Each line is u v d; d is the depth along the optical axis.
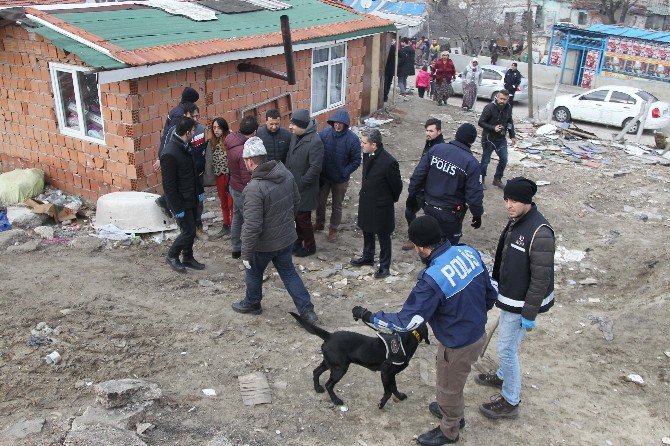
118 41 8.08
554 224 9.72
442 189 6.50
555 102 20.78
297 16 12.74
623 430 4.69
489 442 4.43
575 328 6.31
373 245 7.59
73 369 4.83
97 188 8.79
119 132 8.20
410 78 29.02
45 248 7.17
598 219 10.00
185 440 4.16
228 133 7.86
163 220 7.92
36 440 3.98
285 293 6.77
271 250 5.66
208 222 8.68
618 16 41.72
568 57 33.31
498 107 10.56
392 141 13.99
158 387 4.64
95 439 3.92
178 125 6.23
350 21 13.82
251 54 9.95
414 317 3.81
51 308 5.67
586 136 15.67
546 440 4.51
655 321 6.25
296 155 7.38
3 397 4.43
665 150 14.69
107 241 7.46
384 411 4.71
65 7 8.98
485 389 5.11
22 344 5.04
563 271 8.03
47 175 9.20
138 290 6.34
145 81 8.14
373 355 4.39
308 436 4.36
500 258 4.52
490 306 4.16
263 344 5.55
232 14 11.23
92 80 8.24
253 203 5.38
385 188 6.98
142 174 8.41
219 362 5.19
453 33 39.97
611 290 7.54
